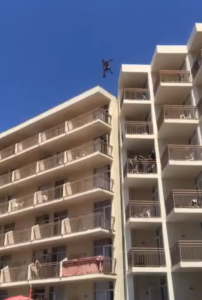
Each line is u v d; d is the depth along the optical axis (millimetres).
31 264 23625
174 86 23203
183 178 22000
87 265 20844
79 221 23734
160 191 21500
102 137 26891
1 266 27719
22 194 30062
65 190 25031
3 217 28516
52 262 24141
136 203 21594
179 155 21156
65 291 22734
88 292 21766
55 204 25422
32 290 24625
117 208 23203
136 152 25094
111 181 24156
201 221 20531
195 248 18047
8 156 31922
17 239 26219
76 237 23000
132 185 22969
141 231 22141
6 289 26188
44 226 25156
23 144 31250
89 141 27500
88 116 27297
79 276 20844
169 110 23016
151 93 25328
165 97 24266
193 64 23594
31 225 27500
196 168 20766
